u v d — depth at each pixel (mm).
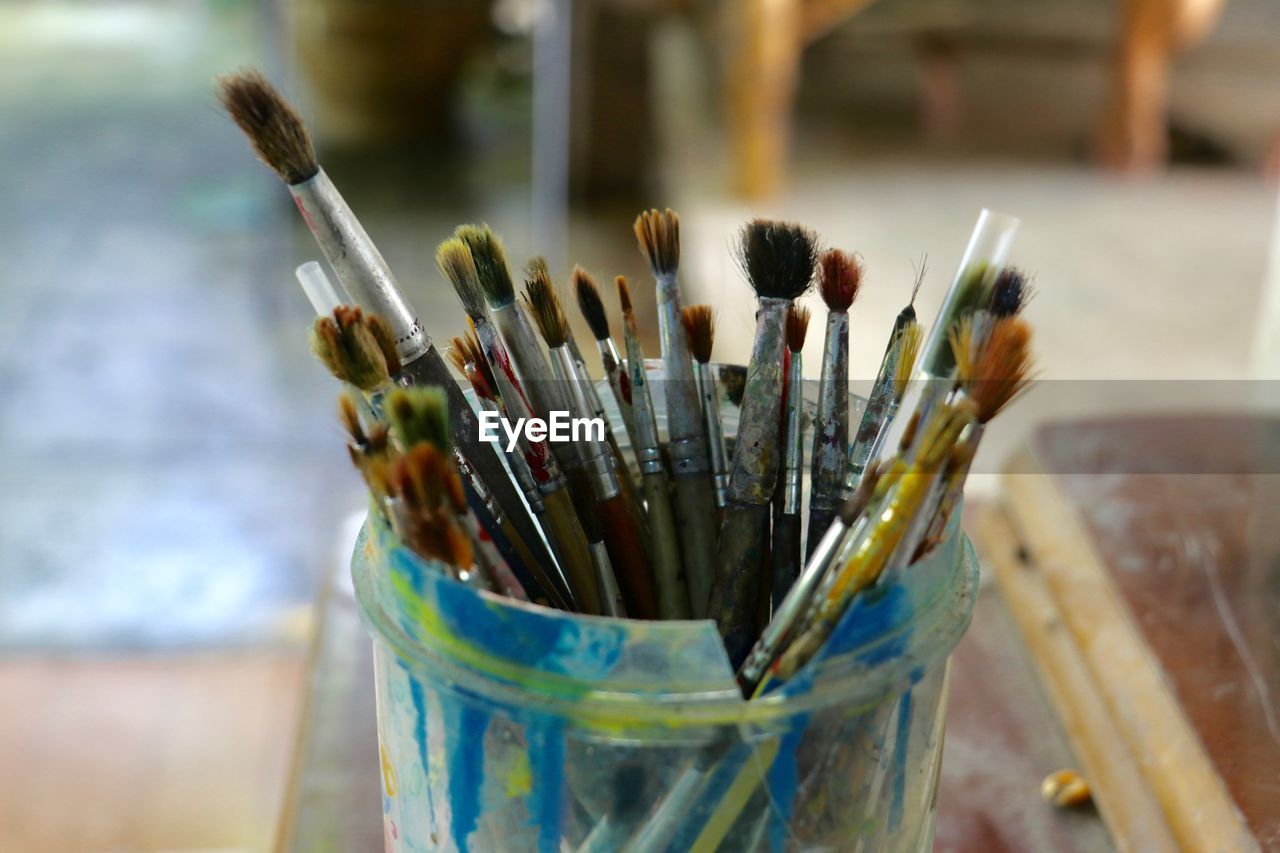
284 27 2844
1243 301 2820
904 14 4801
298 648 1712
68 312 2715
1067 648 793
